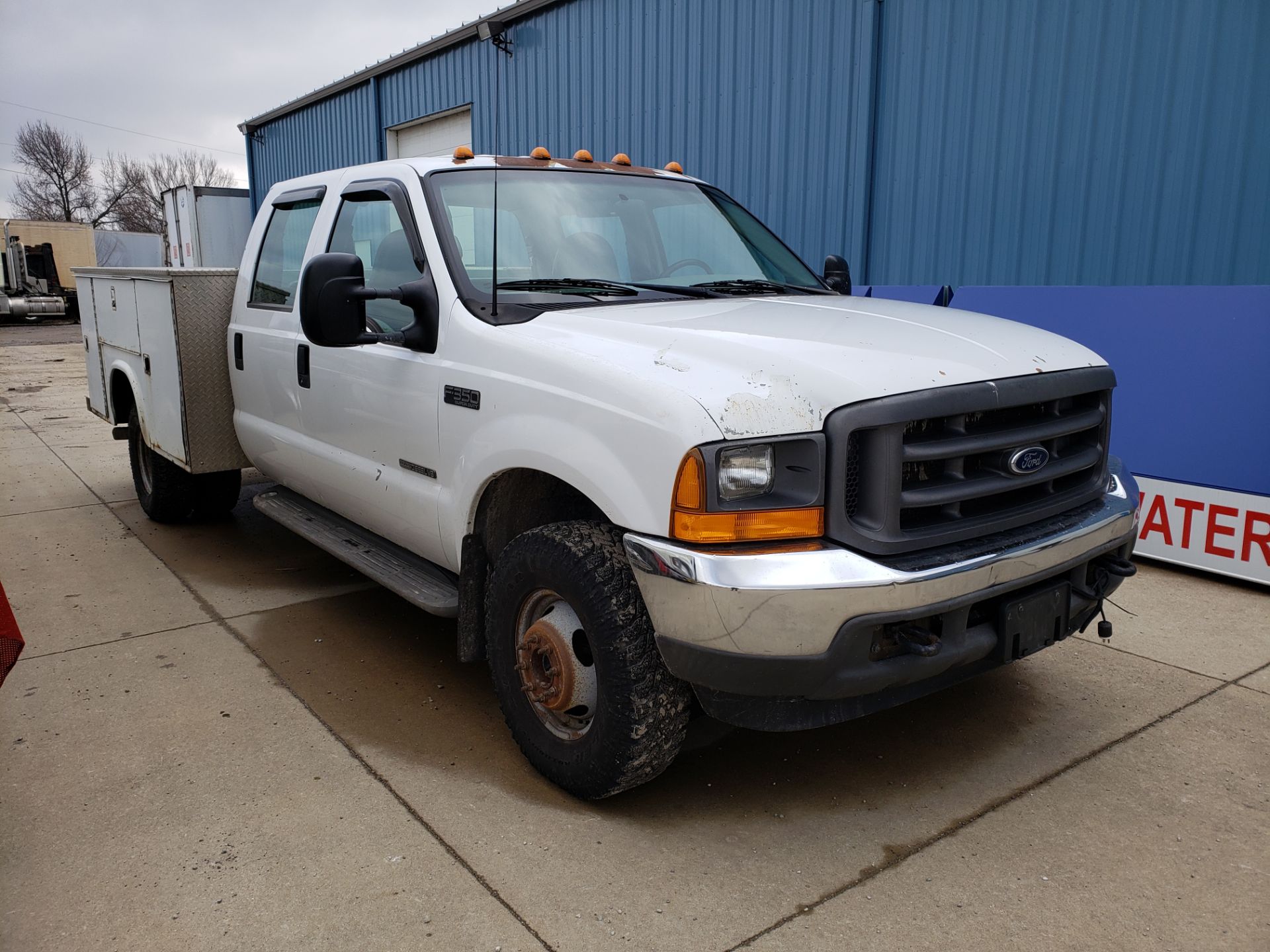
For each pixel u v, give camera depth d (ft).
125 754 10.21
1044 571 8.75
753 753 10.39
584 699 9.16
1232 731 10.69
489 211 11.37
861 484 7.90
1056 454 9.37
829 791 9.59
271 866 8.26
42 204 231.91
